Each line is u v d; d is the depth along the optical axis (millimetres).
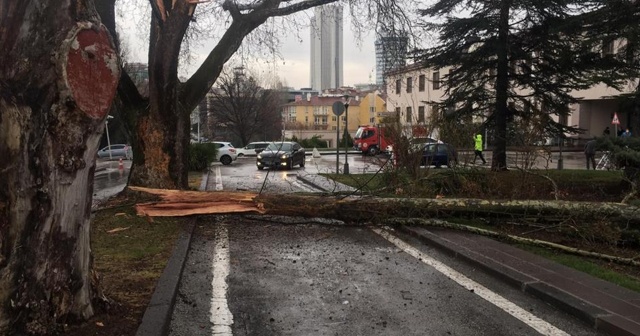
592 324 4492
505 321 4645
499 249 7242
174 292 5008
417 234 8484
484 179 10328
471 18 15875
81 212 3547
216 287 5652
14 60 3160
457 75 16891
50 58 3150
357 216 8664
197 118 53875
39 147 3203
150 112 11008
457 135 11016
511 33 16234
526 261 6535
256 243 8039
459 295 5434
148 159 11055
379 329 4457
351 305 5109
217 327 4453
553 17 15109
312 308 5012
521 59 15977
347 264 6777
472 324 4574
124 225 8469
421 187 10430
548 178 9828
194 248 7602
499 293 5500
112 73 3479
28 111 3141
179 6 10000
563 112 16359
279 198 8602
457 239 7926
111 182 19312
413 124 11805
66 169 3324
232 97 58188
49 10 3178
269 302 5176
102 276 5477
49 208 3305
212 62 12172
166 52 10391
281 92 76750
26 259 3260
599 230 7371
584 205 7793
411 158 11055
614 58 14359
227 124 61281
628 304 4789
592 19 12516
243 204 8586
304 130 92750
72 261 3547
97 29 3377
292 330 4422
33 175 3203
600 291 5207
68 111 3242
